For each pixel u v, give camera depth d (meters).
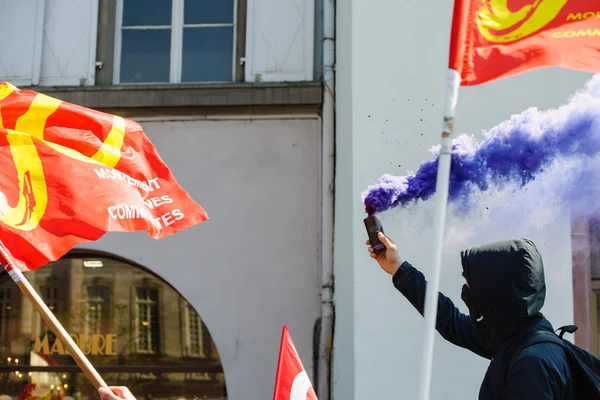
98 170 3.60
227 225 6.54
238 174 6.60
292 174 6.57
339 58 6.32
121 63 7.02
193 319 6.53
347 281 5.61
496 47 2.82
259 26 6.81
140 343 6.57
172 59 6.98
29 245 3.37
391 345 5.25
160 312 6.58
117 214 3.55
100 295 6.67
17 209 3.39
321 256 6.38
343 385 5.58
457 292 5.06
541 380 2.52
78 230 3.47
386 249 3.38
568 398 2.59
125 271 6.68
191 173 6.63
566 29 2.84
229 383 6.31
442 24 5.62
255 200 6.55
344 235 5.77
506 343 2.75
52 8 6.99
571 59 2.82
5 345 6.70
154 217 3.71
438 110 5.50
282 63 6.73
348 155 5.70
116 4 7.08
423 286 3.25
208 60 6.98
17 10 6.96
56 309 6.68
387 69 5.60
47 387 6.62
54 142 3.72
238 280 6.44
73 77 6.86
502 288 2.74
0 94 3.74
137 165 3.79
